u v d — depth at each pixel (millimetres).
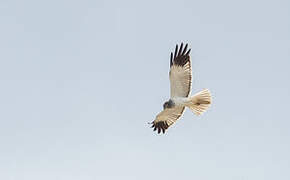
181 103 31875
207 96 31766
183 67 31891
